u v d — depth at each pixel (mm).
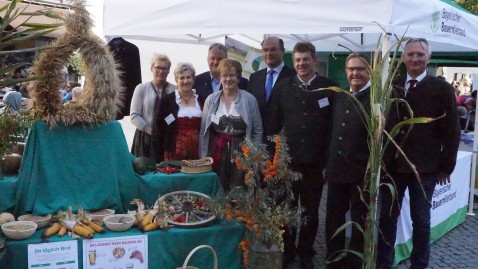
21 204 3014
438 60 7625
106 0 4242
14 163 3178
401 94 3490
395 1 3055
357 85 3400
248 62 6062
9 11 2416
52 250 2766
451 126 3445
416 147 3473
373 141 2736
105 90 3109
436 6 3611
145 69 6941
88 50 3051
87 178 3143
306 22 3354
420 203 3561
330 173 3527
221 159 3707
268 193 3287
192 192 3436
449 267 4227
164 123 3932
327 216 3662
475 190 6688
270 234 3164
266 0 3498
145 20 4062
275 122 3781
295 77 3748
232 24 3643
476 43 4617
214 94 3797
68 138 3098
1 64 2627
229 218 3193
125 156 3307
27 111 3041
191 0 3826
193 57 7207
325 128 3676
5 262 2701
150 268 3025
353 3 3178
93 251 2859
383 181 3562
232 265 3289
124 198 3316
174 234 3078
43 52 2977
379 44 2857
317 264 4066
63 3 3240
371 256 2865
